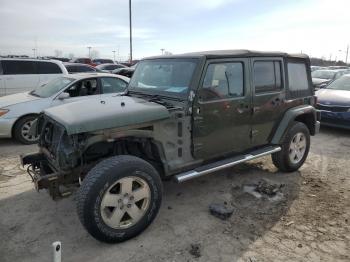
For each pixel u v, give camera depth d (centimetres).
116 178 318
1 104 716
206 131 402
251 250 330
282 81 491
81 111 350
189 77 388
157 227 370
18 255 323
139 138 364
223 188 475
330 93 859
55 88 757
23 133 714
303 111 520
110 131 335
